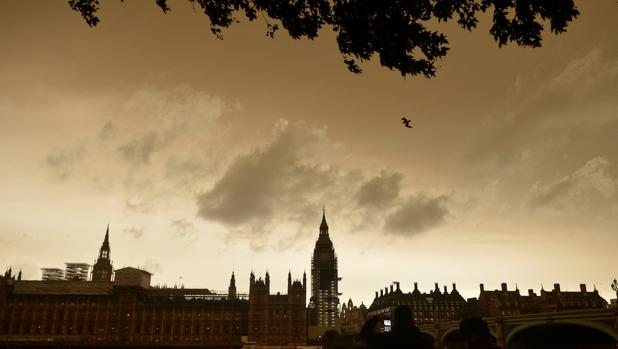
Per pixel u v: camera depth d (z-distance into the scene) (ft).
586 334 236.22
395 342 25.17
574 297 576.20
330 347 504.43
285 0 30.37
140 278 589.32
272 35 32.42
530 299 594.24
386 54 30.42
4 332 544.21
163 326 563.48
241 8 31.53
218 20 32.22
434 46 29.30
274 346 545.85
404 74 30.78
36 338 546.67
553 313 207.62
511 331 234.38
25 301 558.56
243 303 579.07
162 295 603.67
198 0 31.96
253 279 579.07
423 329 350.23
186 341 554.87
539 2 26.78
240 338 565.12
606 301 574.56
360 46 30.71
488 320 249.75
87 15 32.35
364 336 27.45
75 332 552.00
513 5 27.48
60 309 558.97
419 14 28.68
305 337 560.61
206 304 574.97
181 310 570.46
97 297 564.30
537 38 28.17
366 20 29.32
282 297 573.74
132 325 558.15
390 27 28.94
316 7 30.32
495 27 28.66
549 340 262.88
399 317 26.66
